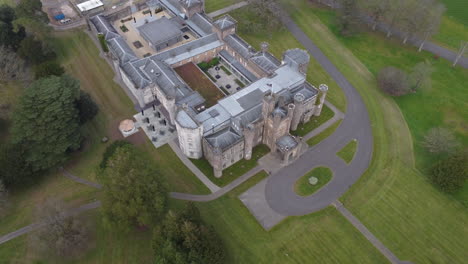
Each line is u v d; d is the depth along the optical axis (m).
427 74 129.88
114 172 90.88
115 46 141.12
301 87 120.38
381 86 137.50
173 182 108.25
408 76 136.75
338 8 168.50
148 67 131.88
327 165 113.12
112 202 89.75
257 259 91.69
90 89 135.62
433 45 158.00
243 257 92.00
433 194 105.62
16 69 124.88
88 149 116.75
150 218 89.31
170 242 80.94
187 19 160.88
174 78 128.00
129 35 160.25
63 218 90.19
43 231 89.31
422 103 133.12
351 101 133.88
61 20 167.75
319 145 118.69
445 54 153.38
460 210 102.19
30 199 104.56
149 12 173.38
